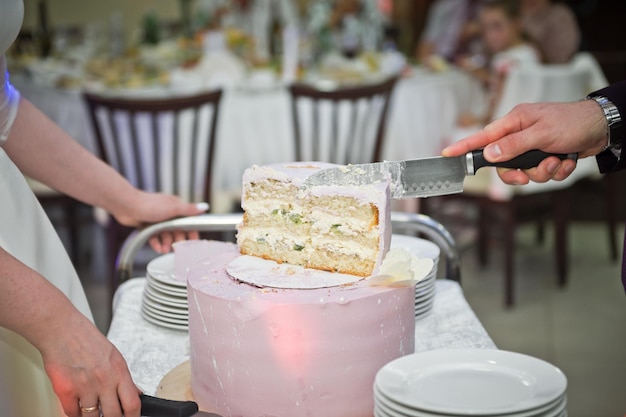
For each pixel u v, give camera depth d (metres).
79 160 1.65
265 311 1.11
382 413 0.97
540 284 4.61
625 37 9.40
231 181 3.85
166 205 1.74
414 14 9.66
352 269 1.24
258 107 3.89
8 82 1.53
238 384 1.15
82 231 5.45
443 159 1.34
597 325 3.96
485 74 5.18
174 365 1.39
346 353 1.13
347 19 5.74
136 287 1.73
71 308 1.12
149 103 3.38
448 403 0.93
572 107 1.37
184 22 6.94
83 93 3.40
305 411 1.14
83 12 8.70
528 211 4.50
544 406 0.91
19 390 1.29
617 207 6.23
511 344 3.74
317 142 3.75
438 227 1.73
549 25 6.00
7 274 1.09
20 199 1.33
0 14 1.28
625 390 3.22
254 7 5.87
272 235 1.32
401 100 4.32
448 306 1.58
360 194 1.22
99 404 1.12
